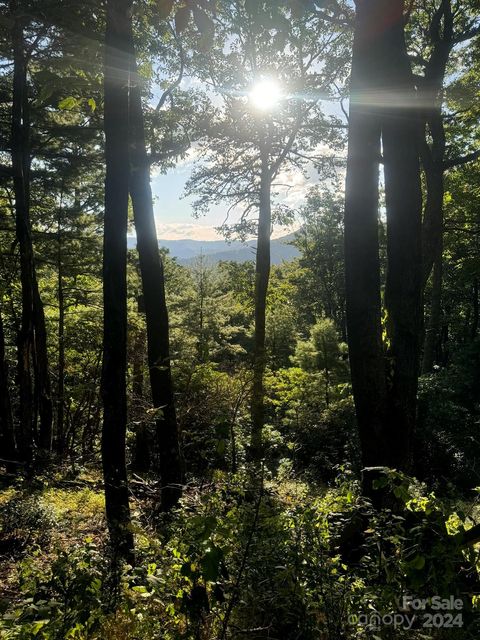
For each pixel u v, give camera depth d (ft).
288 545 9.62
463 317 118.21
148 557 10.37
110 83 14.69
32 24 20.01
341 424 57.06
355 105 16.25
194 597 8.55
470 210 66.95
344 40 45.09
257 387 29.63
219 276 92.32
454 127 50.85
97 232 59.47
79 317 60.03
